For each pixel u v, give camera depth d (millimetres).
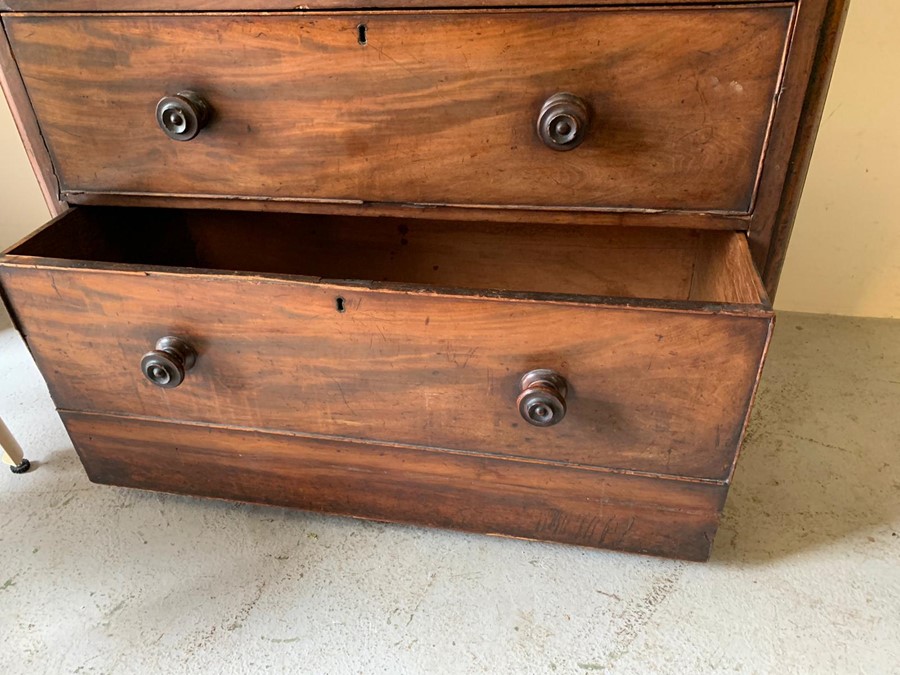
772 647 788
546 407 706
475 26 677
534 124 726
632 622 821
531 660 783
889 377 1210
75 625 829
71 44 761
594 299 662
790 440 1076
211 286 733
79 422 925
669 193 753
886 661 770
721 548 905
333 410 815
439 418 790
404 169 781
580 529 871
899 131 1153
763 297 655
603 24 660
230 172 819
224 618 835
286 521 968
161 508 990
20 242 806
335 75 729
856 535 919
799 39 642
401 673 772
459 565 898
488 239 1077
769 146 704
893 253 1288
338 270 1152
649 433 752
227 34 722
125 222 995
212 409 856
